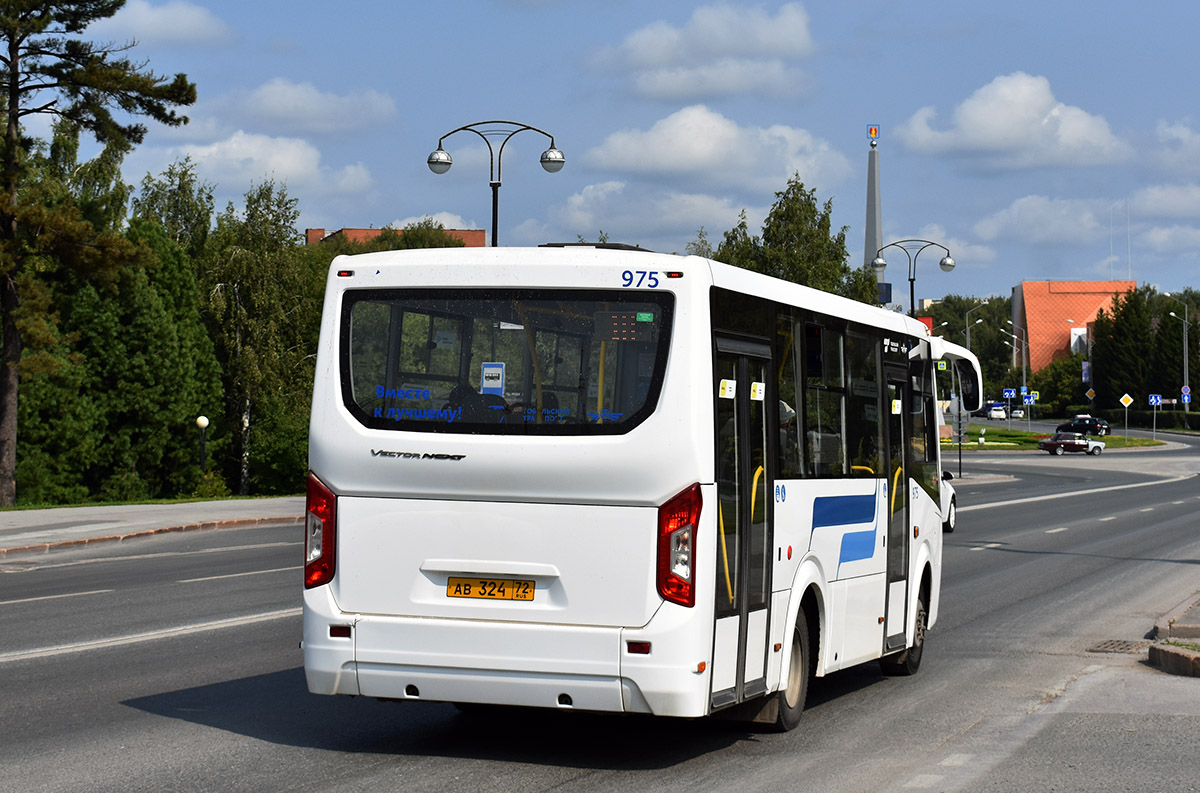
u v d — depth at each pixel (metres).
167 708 8.83
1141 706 9.52
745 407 7.66
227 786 6.72
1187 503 37.81
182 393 57.03
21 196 41.12
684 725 8.63
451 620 7.23
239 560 20.62
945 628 13.94
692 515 6.99
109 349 55.75
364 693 7.36
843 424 9.38
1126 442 88.06
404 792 6.66
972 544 24.47
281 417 60.69
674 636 6.93
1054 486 48.94
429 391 7.41
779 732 8.46
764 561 7.87
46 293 41.19
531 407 7.23
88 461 54.53
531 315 7.30
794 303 8.51
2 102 41.00
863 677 10.95
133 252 42.34
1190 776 7.27
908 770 7.35
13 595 15.73
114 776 6.90
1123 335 133.62
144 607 14.34
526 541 7.14
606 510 7.05
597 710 7.03
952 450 82.19
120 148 42.34
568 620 7.08
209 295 61.78
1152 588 17.62
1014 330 186.75
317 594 7.48
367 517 7.40
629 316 7.18
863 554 9.66
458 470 7.21
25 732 8.01
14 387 41.41
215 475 59.09
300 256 64.94
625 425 7.07
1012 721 8.93
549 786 6.84
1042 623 14.30
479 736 8.14
